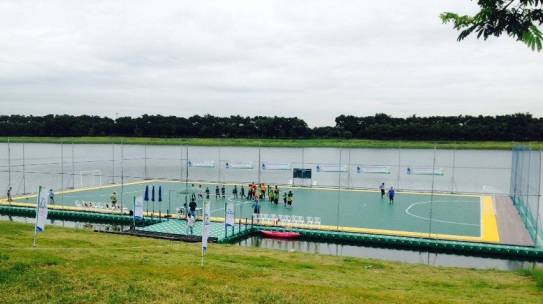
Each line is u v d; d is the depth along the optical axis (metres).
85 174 63.91
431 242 29.61
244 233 32.31
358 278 18.14
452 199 47.62
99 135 133.75
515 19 4.00
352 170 87.25
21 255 15.85
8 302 10.37
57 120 130.12
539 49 4.02
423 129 120.44
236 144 122.62
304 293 12.69
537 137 113.19
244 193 51.00
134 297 11.09
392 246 30.41
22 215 41.16
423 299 13.88
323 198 48.03
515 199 43.62
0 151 138.25
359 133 129.62
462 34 4.30
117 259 17.81
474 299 14.54
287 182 68.50
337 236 31.81
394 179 74.94
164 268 15.86
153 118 141.38
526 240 29.94
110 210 39.31
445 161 108.69
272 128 133.50
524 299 14.77
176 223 34.84
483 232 32.34
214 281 13.55
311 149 163.00
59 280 12.34
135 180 62.97
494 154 130.88
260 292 12.28
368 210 41.03
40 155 123.31
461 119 128.62
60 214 39.56
